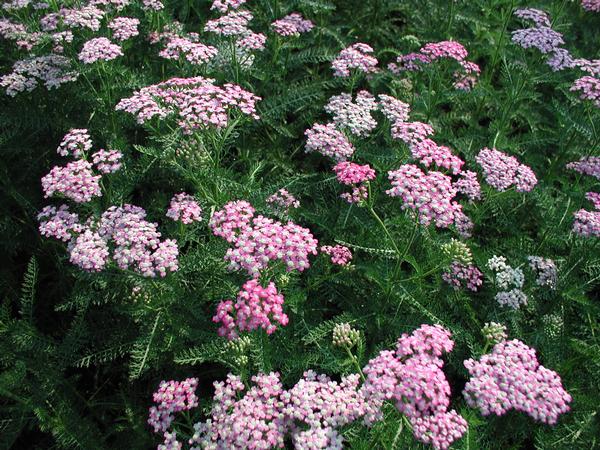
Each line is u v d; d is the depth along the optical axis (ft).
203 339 1.41
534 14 2.27
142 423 1.41
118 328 1.53
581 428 1.36
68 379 1.43
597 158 1.89
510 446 1.42
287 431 1.08
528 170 1.72
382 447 1.17
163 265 1.28
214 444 1.06
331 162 2.15
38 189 1.90
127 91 2.00
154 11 2.15
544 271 1.64
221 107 1.52
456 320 1.66
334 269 1.68
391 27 2.82
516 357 1.14
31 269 1.51
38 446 1.48
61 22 2.06
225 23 1.96
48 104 1.97
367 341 1.57
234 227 1.30
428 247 1.63
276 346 1.39
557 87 2.28
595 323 1.66
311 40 2.45
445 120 2.30
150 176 1.79
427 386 1.03
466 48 2.64
